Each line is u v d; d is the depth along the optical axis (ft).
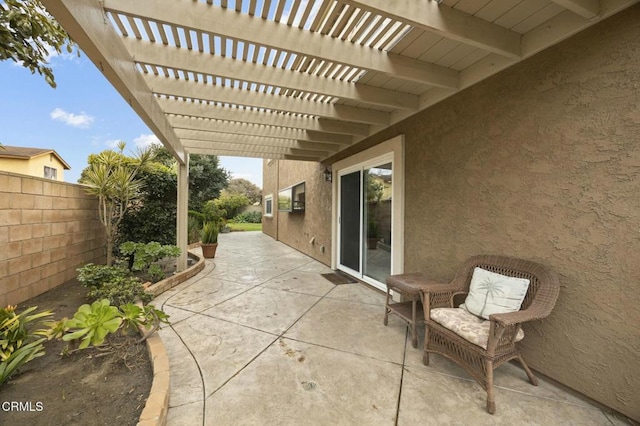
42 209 12.92
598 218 6.47
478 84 9.45
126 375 7.11
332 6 6.78
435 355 8.69
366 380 7.38
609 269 6.30
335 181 20.68
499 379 7.54
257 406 6.36
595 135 6.50
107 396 6.32
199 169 46.24
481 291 8.01
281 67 9.56
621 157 6.10
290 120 14.14
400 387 7.11
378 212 15.60
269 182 46.80
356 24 7.42
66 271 14.67
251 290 15.48
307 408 6.32
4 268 10.88
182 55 8.50
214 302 13.39
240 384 7.14
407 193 13.06
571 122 6.95
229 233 53.57
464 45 8.34
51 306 11.52
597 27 6.43
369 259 16.58
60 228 14.20
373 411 6.25
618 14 6.10
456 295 9.44
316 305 13.12
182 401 6.49
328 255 22.17
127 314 7.64
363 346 9.21
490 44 7.31
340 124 15.25
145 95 9.55
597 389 6.46
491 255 8.76
